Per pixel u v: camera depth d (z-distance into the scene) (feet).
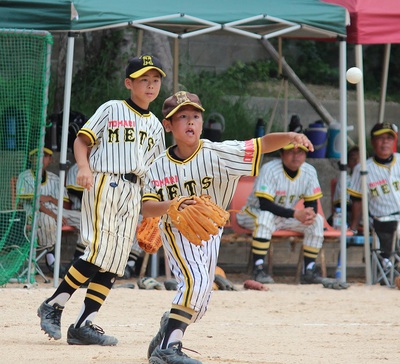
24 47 102.12
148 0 102.12
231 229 127.24
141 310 84.94
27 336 65.92
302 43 187.32
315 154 137.59
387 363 57.00
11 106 104.17
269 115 160.15
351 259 132.57
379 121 136.67
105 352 58.70
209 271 53.52
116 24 99.30
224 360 56.29
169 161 53.06
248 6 105.09
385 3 111.96
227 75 173.06
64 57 138.41
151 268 115.44
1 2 99.55
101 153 64.34
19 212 105.70
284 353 60.29
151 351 55.06
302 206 120.57
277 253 130.11
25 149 104.78
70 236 121.39
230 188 53.72
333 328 76.13
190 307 51.21
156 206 51.70
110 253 62.95
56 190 111.14
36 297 89.15
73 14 97.30
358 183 117.70
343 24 108.88
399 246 112.98
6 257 102.89
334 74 186.60
